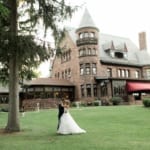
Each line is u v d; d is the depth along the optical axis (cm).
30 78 2080
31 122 2177
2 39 1490
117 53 5712
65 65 5541
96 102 4706
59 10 1653
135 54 6162
